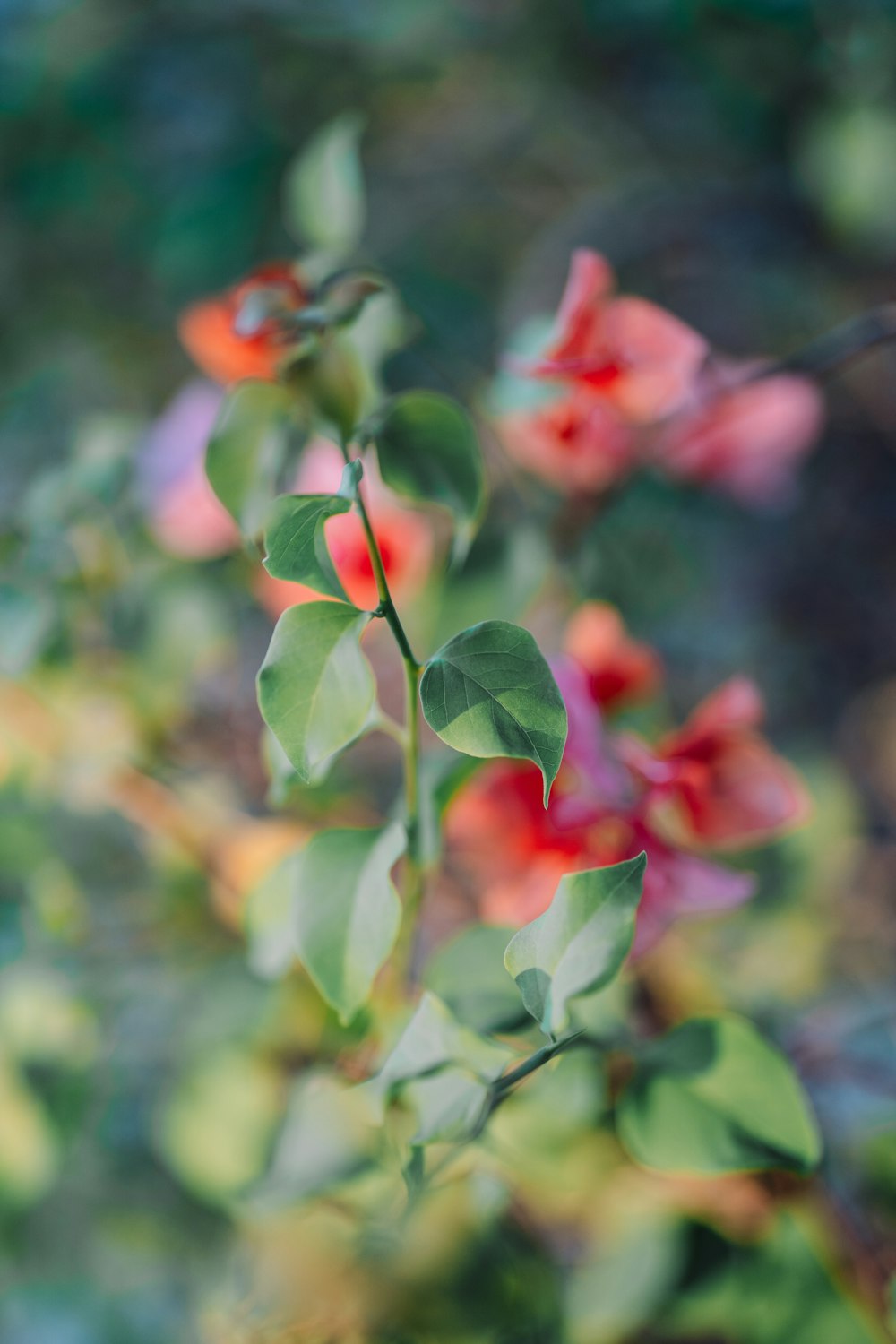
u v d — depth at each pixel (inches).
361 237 75.0
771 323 80.0
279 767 28.3
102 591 34.9
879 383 83.7
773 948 39.5
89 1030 34.2
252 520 29.2
